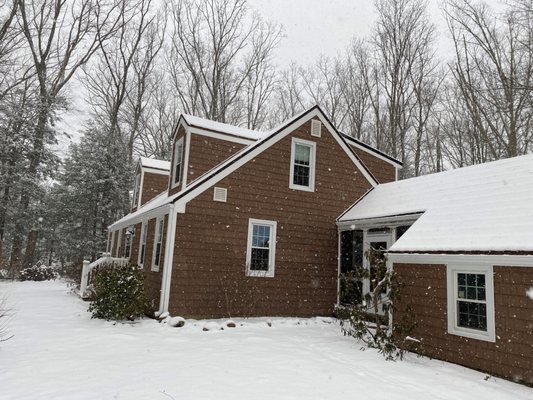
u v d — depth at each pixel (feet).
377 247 40.01
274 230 41.50
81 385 17.29
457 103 87.66
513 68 64.18
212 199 38.68
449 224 28.55
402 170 91.35
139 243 48.26
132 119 106.42
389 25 98.63
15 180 80.59
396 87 96.12
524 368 21.20
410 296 28.94
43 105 84.89
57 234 98.02
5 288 58.70
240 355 23.88
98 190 86.89
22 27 85.15
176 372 19.70
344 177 46.57
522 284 21.90
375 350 27.22
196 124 43.83
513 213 25.08
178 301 35.78
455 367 24.32
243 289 38.99
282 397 16.74
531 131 67.92
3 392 16.21
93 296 42.83
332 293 43.73
